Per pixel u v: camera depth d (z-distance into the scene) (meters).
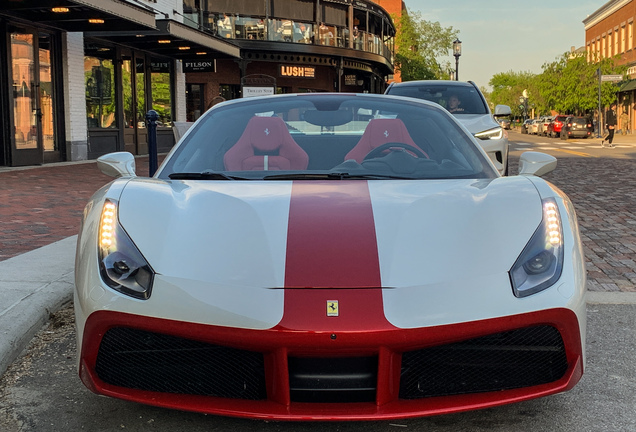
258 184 2.86
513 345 2.21
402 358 2.16
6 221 6.58
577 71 41.41
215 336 2.08
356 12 36.00
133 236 2.37
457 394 2.23
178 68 21.14
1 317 3.35
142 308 2.16
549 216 2.45
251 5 30.00
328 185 2.83
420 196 2.64
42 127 13.76
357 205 2.55
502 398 2.20
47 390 2.76
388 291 2.12
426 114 3.55
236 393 2.22
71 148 14.78
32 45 13.30
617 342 3.31
